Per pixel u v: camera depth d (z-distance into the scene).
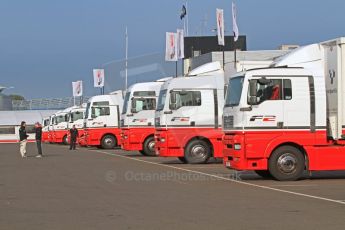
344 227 9.93
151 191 15.60
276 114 17.73
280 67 17.98
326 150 17.91
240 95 17.81
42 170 23.55
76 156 34.69
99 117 43.09
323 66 18.19
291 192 15.12
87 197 14.43
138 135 32.47
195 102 25.64
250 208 12.24
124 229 9.95
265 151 17.70
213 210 12.01
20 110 97.31
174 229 9.88
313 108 17.88
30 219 11.12
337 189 15.81
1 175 21.31
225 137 18.77
